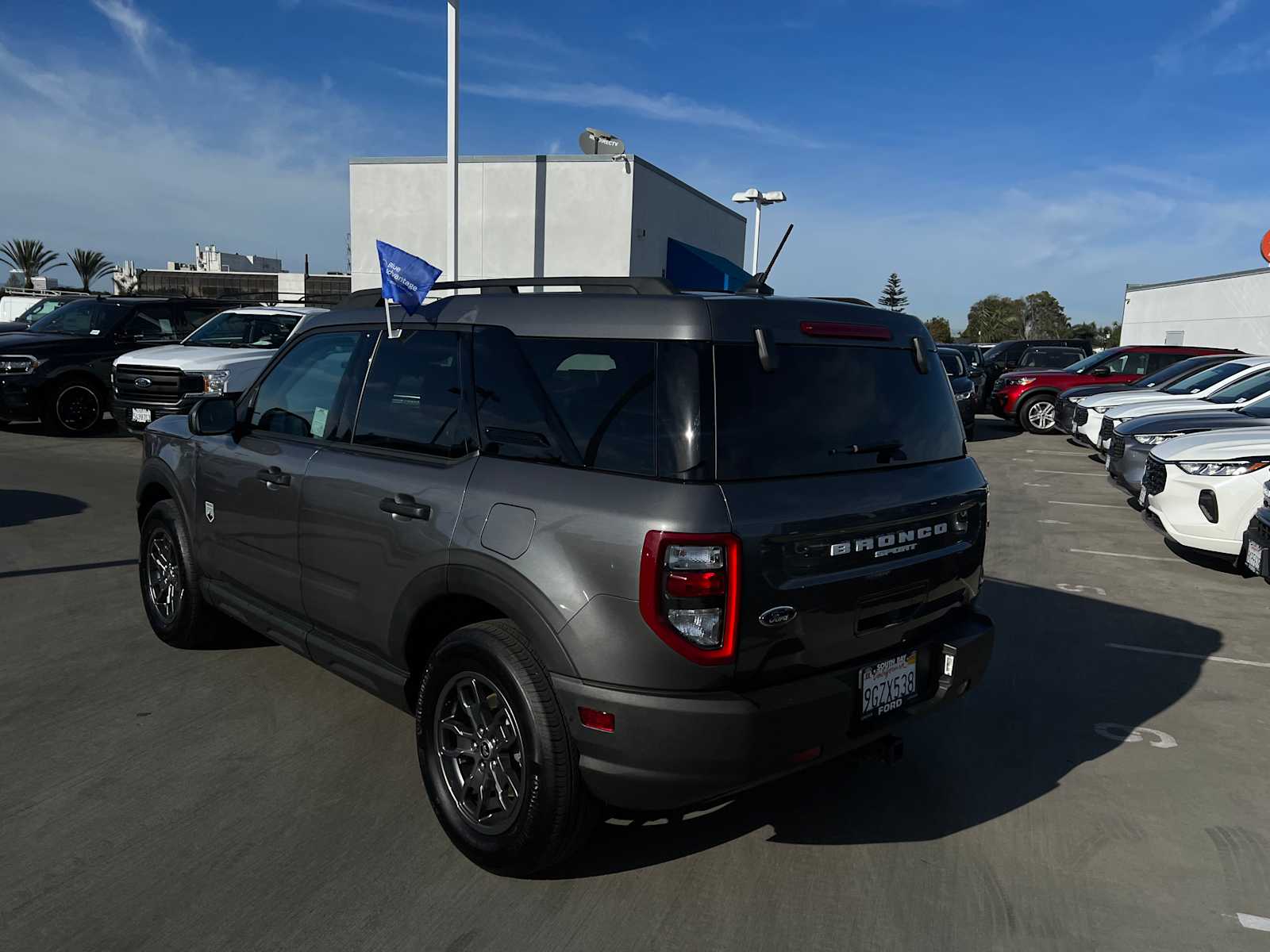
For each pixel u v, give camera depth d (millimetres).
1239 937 2832
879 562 2975
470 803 3121
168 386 11562
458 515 3043
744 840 3312
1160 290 31594
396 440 3459
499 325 3201
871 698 2977
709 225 25516
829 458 2914
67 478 10102
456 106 15266
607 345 2887
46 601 5805
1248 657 5430
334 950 2639
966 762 4008
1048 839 3383
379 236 20078
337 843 3193
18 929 2688
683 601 2557
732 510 2600
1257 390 10664
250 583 4203
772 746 2682
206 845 3154
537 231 19562
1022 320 90688
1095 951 2748
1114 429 9727
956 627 3369
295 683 4578
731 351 2777
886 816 3520
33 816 3309
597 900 2928
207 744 3910
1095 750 4152
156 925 2725
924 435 3307
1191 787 3820
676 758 2615
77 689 4445
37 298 26312
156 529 4945
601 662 2645
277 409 4145
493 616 3219
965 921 2877
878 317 3283
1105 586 6980
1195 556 8039
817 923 2848
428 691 3162
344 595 3570
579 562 2686
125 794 3482
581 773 2771
